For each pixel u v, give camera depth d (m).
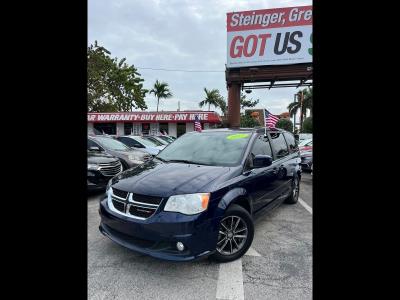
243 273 3.06
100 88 26.30
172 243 2.85
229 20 17.36
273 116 5.56
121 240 3.14
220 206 3.07
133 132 25.80
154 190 3.01
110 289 2.72
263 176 3.99
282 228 4.47
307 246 3.78
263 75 17.39
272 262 3.32
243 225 3.38
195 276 2.98
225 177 3.34
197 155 4.07
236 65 17.44
